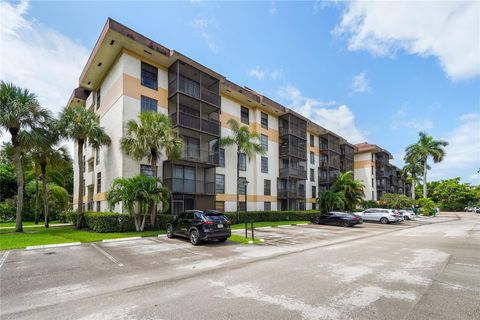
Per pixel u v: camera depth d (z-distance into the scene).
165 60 20.64
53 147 19.77
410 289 6.09
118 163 18.55
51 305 5.15
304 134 34.53
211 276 7.18
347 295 5.68
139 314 4.71
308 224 25.67
